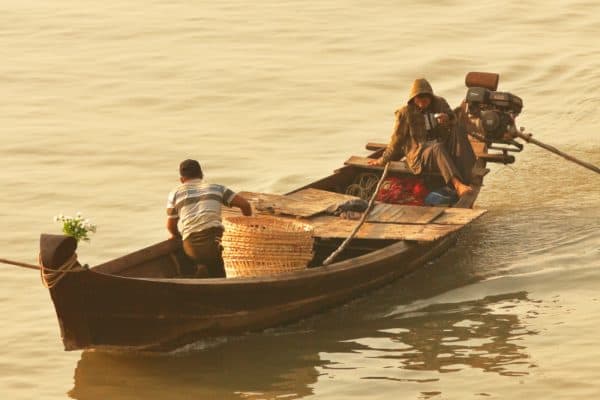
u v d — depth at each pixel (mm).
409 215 45469
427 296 43406
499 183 55312
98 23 82000
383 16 81938
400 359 38344
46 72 73250
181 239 42719
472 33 78250
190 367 38375
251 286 39062
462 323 40938
